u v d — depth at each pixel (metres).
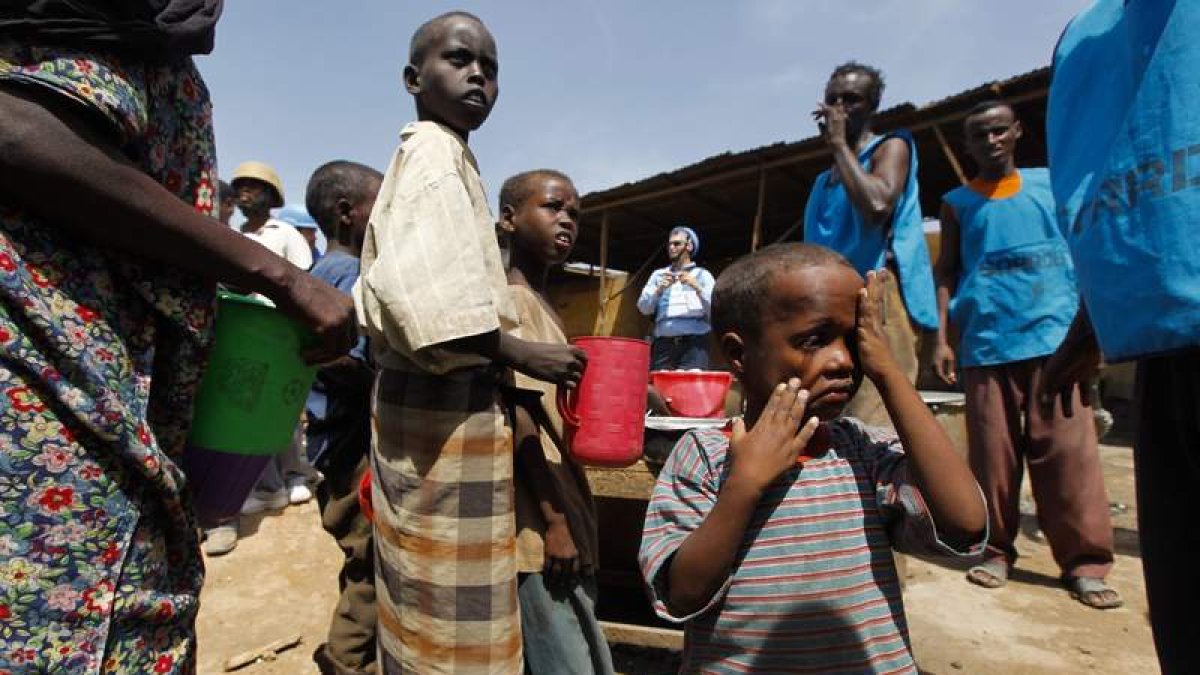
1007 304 3.41
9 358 0.91
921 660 2.68
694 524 1.35
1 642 0.89
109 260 1.04
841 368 1.23
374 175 2.89
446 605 1.54
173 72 1.15
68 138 0.91
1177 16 1.36
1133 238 1.41
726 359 1.39
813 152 7.38
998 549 3.50
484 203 1.74
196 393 1.19
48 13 0.90
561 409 1.85
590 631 1.89
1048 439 3.35
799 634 1.26
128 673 1.00
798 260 1.25
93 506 0.96
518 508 1.87
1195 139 1.31
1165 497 1.58
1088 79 1.70
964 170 8.02
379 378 1.73
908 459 1.20
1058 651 2.76
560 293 14.23
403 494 1.60
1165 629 1.60
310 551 3.93
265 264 1.13
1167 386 1.57
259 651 2.87
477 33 1.79
